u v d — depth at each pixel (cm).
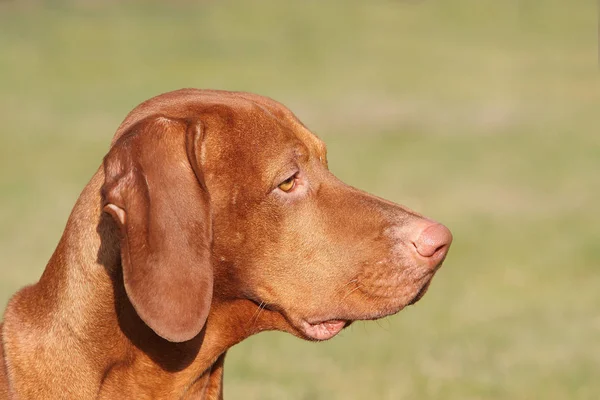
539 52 4694
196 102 602
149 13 5619
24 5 5606
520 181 2297
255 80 4000
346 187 624
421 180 2305
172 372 593
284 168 597
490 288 1477
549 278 1525
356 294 605
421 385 1062
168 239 531
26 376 578
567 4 6062
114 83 3869
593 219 1920
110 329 571
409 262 604
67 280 579
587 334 1260
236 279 596
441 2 6275
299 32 5297
